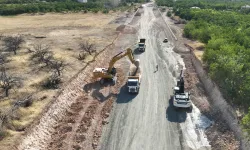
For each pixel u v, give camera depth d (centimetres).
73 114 3397
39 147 2698
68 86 3878
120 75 4669
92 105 3641
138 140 2922
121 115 3412
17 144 2539
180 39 7144
